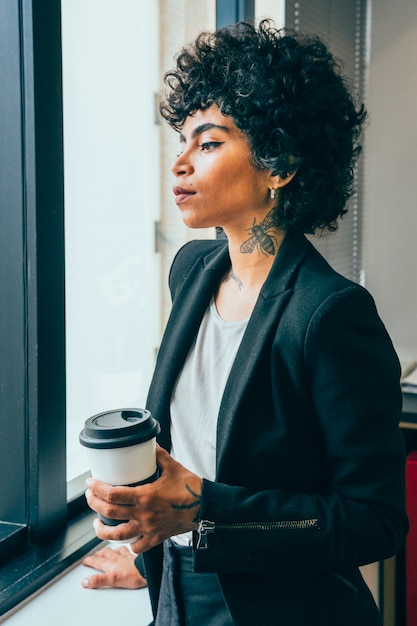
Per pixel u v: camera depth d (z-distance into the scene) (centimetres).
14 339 138
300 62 90
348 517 81
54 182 139
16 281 137
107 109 181
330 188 95
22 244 135
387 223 250
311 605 89
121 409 82
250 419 86
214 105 91
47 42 134
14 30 131
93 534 149
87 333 177
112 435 75
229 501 81
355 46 246
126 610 123
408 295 249
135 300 200
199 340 99
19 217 135
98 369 182
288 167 89
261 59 89
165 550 101
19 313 137
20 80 132
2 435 142
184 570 96
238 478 88
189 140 93
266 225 94
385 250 251
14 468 142
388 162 246
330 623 89
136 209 198
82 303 175
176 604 97
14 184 135
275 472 87
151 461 78
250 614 87
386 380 84
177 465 82
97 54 175
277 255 92
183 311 104
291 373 84
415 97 239
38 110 132
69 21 164
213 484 82
